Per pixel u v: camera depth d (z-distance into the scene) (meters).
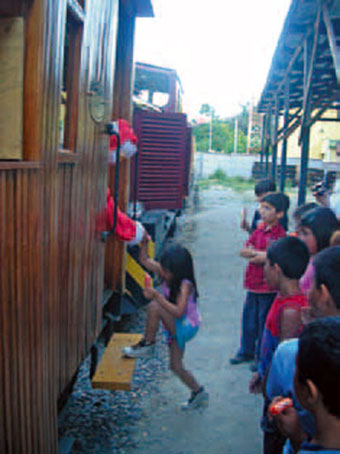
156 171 9.20
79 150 2.81
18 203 1.92
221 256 9.24
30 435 2.13
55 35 2.17
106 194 3.64
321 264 1.97
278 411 1.60
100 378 3.26
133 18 4.76
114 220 3.66
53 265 2.35
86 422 3.38
